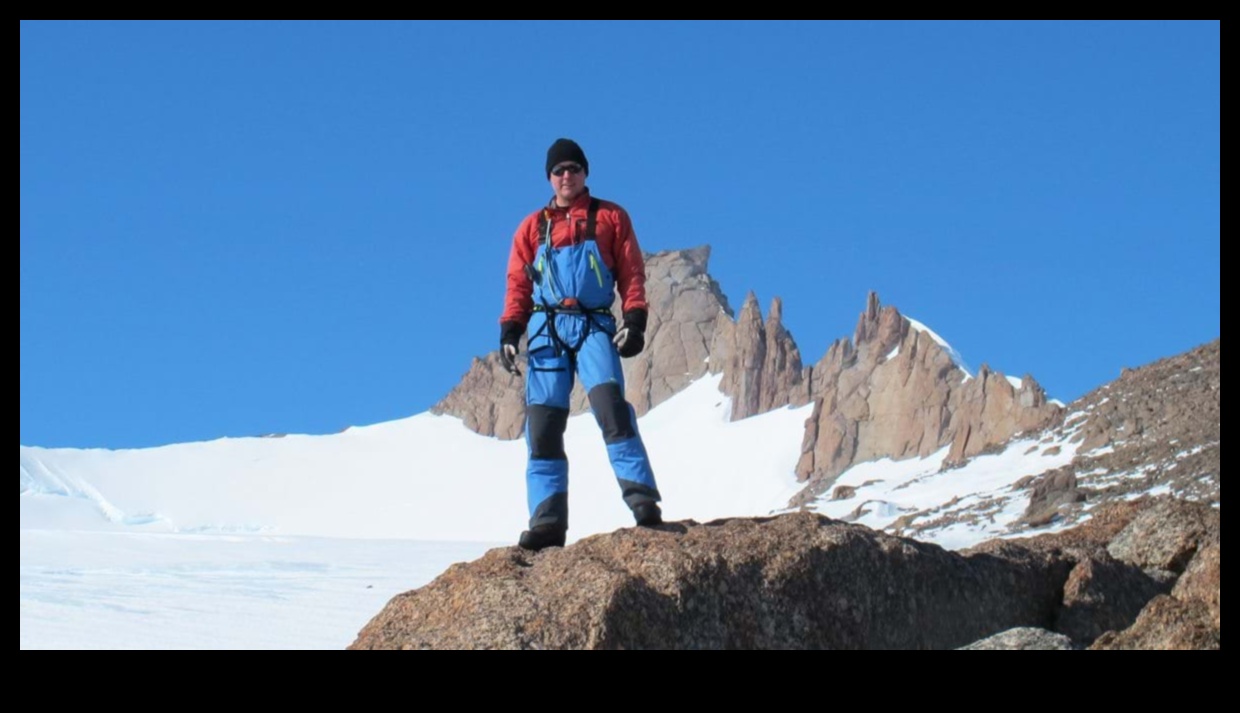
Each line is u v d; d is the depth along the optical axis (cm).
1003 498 7044
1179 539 987
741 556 837
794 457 15850
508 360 911
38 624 3881
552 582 822
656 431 18300
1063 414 9800
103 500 18450
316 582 5831
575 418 18200
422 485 19038
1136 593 952
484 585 828
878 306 17025
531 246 916
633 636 794
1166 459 6925
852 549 862
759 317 18512
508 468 19350
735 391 18175
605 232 899
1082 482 6856
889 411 14650
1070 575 950
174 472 19538
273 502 18750
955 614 894
